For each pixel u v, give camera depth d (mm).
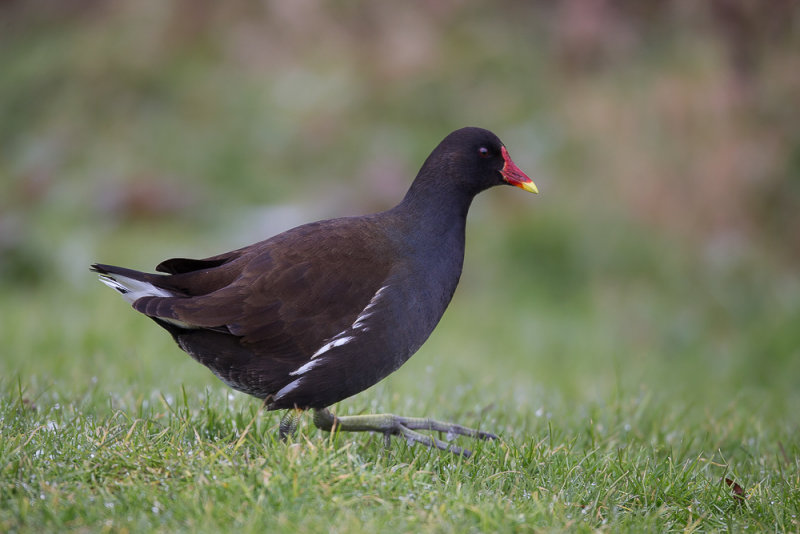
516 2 22391
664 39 19766
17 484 4863
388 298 5988
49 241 15023
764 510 5562
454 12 22344
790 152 16594
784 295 14438
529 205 16781
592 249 15672
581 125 18359
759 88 17203
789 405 9453
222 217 17797
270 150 19562
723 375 12352
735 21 17484
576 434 7113
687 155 16953
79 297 13188
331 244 6008
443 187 6516
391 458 5996
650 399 8352
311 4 22438
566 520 4941
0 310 12180
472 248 15891
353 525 4508
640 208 16484
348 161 19266
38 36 23359
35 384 7512
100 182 18469
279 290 5836
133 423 5918
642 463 6203
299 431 5945
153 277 5984
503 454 6008
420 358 10484
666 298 15078
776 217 16250
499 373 9922
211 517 4555
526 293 15148
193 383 8047
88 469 5035
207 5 22766
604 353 12883
